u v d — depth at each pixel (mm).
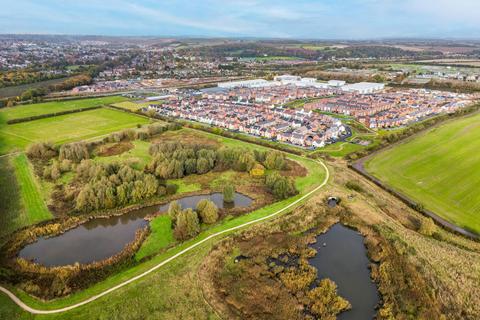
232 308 76500
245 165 151750
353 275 88375
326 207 120250
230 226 107875
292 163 159250
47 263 92188
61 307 74625
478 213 113625
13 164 156125
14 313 72625
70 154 158625
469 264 89375
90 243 101938
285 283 84438
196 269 87562
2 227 107062
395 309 76062
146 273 85750
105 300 76625
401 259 91688
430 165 152125
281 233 105562
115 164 143500
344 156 166500
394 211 117000
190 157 156375
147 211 120875
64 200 124438
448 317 74062
